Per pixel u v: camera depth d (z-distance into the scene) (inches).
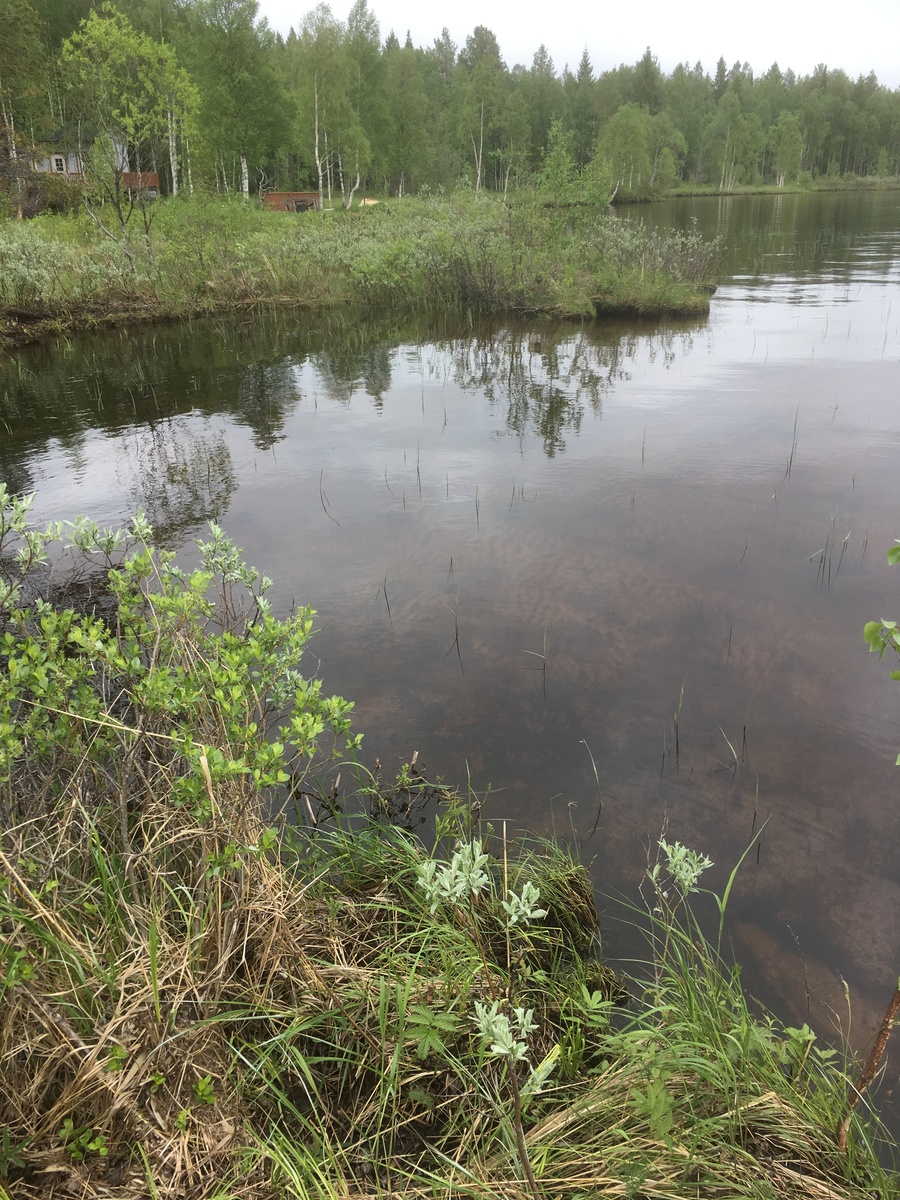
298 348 576.4
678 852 98.0
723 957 115.8
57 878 88.0
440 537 261.0
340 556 248.1
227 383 478.0
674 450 337.7
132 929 91.5
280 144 1754.4
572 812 143.8
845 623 204.2
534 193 784.3
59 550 245.9
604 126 2856.8
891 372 457.4
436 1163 80.9
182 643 110.5
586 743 161.9
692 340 564.7
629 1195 74.3
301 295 739.4
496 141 2513.5
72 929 86.5
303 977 94.2
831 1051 93.1
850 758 157.3
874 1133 89.7
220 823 90.7
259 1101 83.4
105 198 834.2
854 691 177.8
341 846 127.7
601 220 829.2
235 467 333.1
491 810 143.9
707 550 245.8
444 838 136.1
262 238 807.1
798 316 629.9
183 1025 81.5
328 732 165.6
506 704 174.6
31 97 1266.0
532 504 286.8
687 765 155.8
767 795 147.9
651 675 184.2
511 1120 80.0
